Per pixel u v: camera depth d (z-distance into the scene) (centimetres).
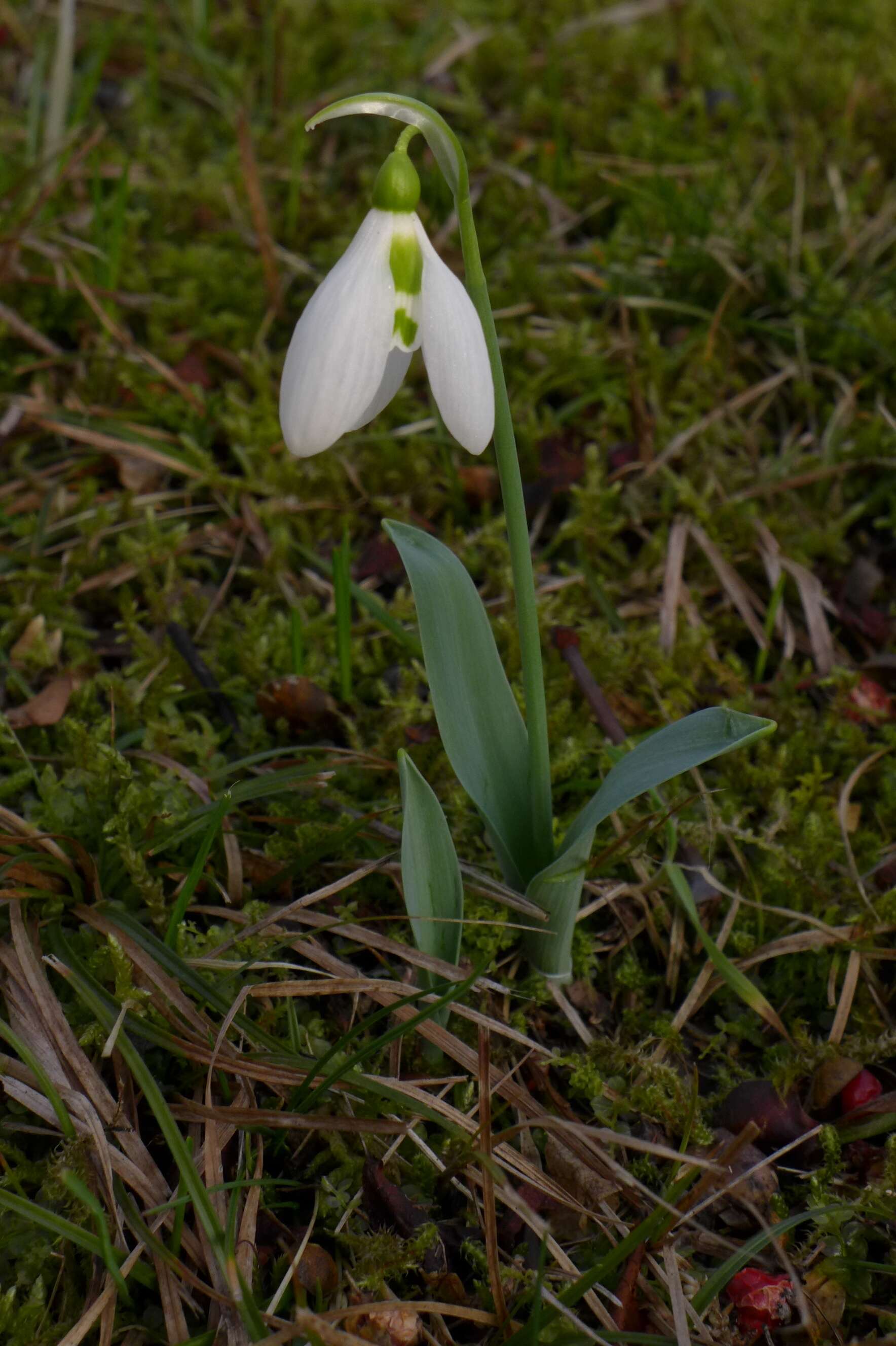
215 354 59
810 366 58
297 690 45
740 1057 41
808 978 42
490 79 77
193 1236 38
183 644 47
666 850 44
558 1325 37
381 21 81
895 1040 40
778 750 46
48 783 43
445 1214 39
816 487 53
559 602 48
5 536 51
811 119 74
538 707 39
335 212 66
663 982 43
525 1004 42
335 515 53
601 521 51
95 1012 39
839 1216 38
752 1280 38
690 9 82
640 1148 36
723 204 64
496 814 40
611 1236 38
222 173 67
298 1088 39
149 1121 39
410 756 45
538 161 70
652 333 57
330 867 43
